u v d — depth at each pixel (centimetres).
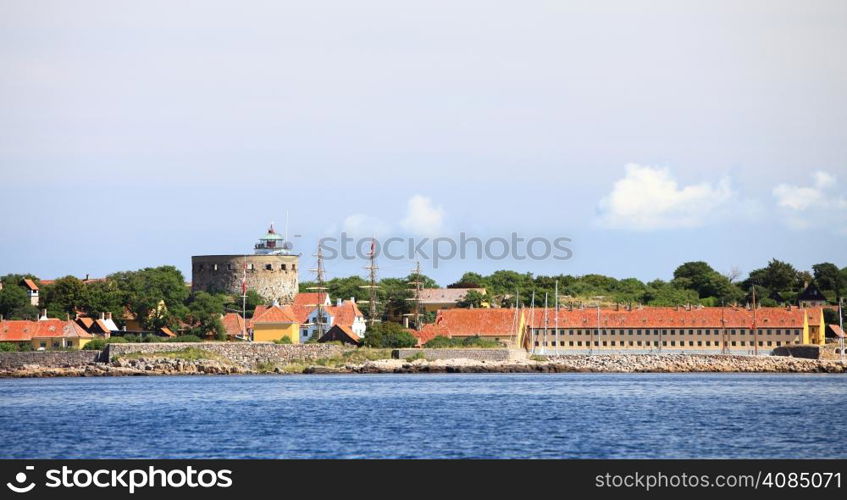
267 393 13525
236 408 11638
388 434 9538
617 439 9231
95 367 17350
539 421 10362
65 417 10956
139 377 17000
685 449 8738
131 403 12319
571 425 10075
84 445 9119
